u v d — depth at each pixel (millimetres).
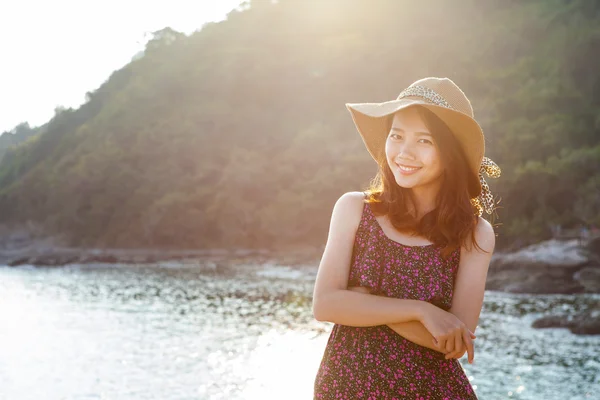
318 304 1641
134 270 57594
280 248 82000
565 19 96500
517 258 39844
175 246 89062
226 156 99188
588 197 63094
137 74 127625
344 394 1637
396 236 1692
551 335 20094
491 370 15039
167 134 101875
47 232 99375
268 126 101625
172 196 91188
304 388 13836
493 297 32594
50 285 44062
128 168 98312
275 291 38375
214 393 13477
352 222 1718
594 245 40500
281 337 21344
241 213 87062
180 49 128750
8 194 108562
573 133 75812
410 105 1584
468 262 1706
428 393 1616
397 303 1563
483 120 75625
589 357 16469
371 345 1647
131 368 16266
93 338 21609
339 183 81562
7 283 45812
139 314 28438
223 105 104250
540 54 90750
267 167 91375
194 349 19109
